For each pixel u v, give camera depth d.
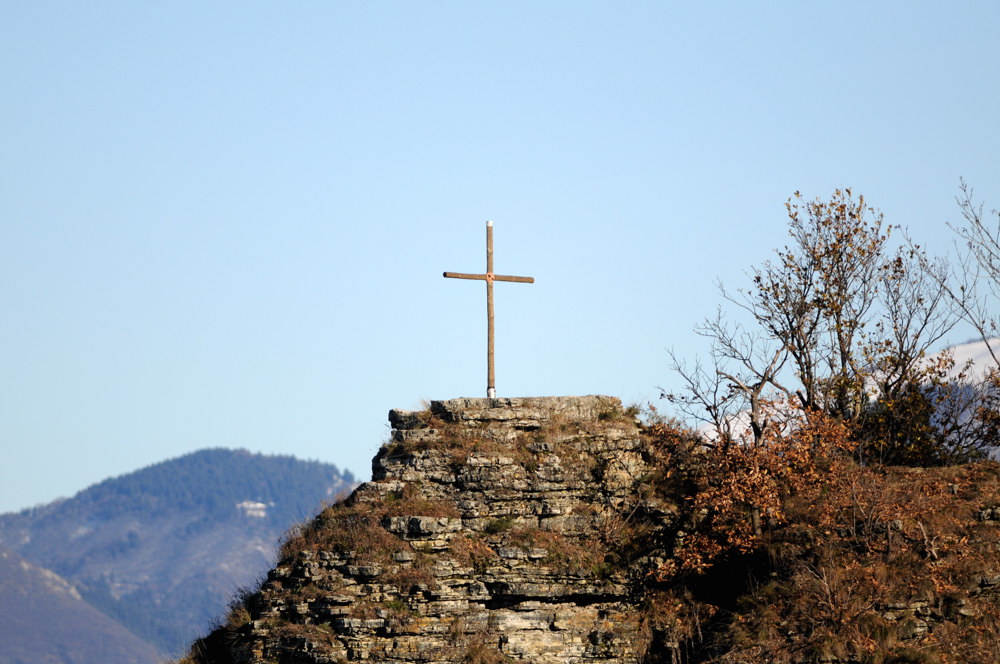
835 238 194.00
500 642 144.62
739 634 140.62
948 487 153.50
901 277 194.62
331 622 142.88
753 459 151.75
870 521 145.12
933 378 185.75
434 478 154.50
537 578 147.75
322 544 149.12
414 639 141.75
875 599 137.88
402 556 146.00
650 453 160.38
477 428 158.62
